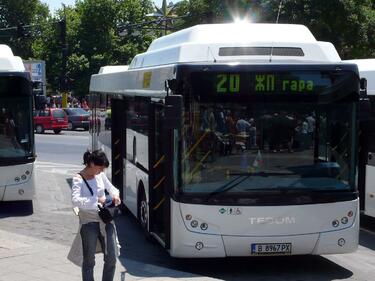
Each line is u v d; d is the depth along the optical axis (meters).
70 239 13.48
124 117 15.28
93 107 20.38
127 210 16.06
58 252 11.70
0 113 15.75
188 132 10.66
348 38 37.59
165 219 11.02
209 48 11.40
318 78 10.83
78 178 9.15
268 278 10.98
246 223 10.63
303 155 10.79
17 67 15.98
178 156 10.67
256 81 10.73
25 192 15.91
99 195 9.14
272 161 10.73
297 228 10.70
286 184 10.72
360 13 37.12
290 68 10.79
